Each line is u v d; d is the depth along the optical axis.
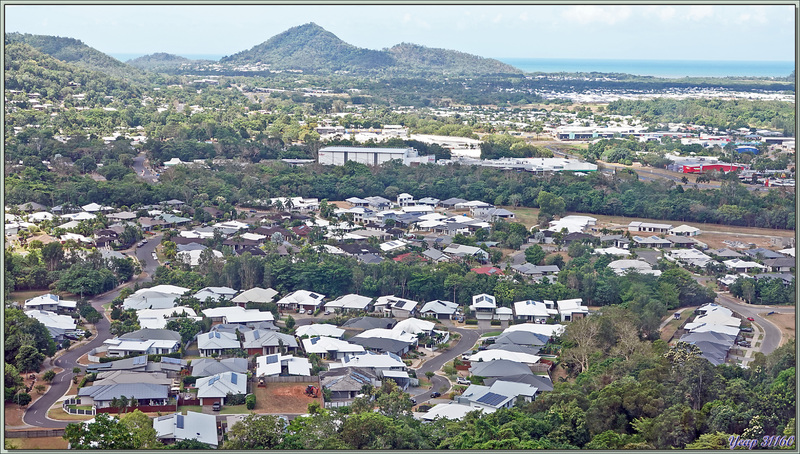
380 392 187.75
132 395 178.88
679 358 182.75
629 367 188.38
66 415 174.50
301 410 181.75
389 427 156.62
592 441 157.38
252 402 182.25
